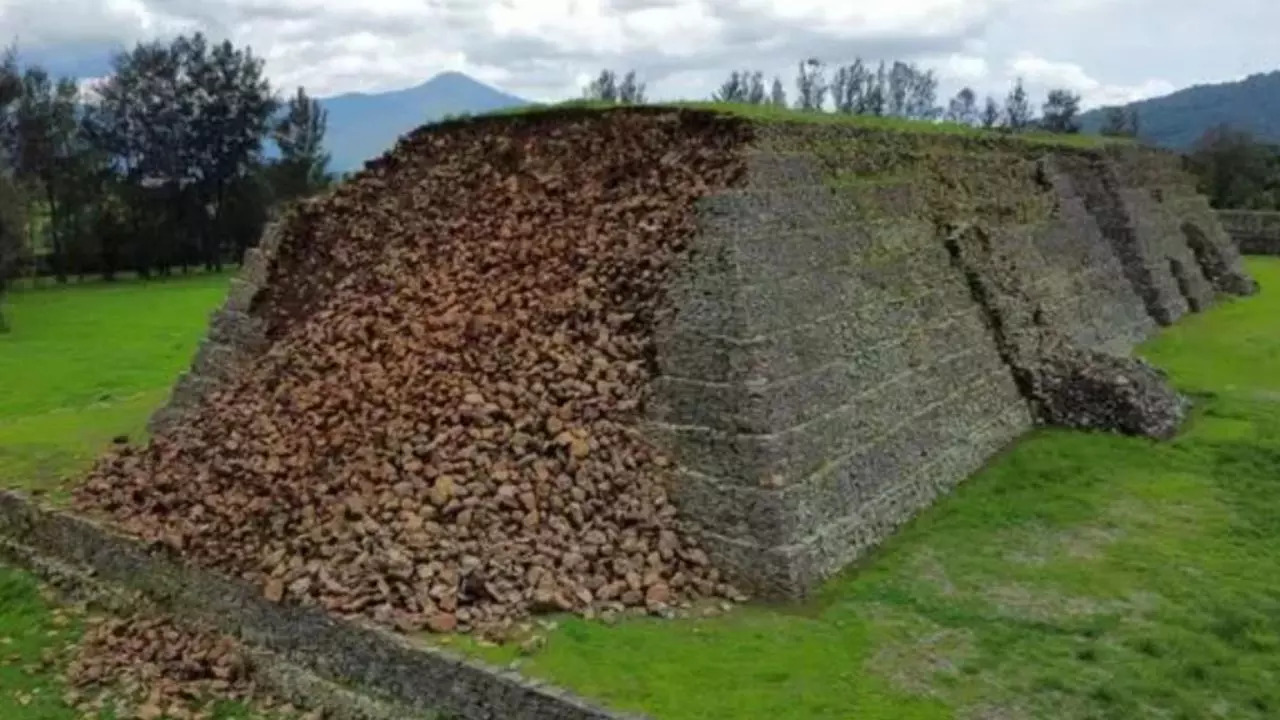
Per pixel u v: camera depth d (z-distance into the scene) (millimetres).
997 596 13047
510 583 12070
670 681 10648
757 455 13148
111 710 12109
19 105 66250
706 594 12680
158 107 70938
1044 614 12617
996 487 16594
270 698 12164
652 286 15109
